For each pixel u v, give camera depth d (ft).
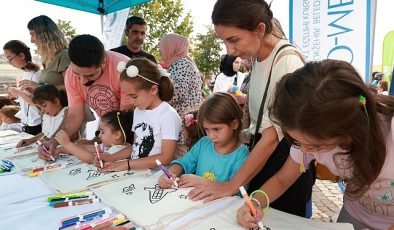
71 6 13.44
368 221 3.69
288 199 4.35
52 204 3.90
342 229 3.05
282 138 3.90
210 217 3.36
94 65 5.64
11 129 10.83
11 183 4.82
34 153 6.54
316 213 9.78
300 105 2.22
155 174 4.82
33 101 7.96
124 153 5.76
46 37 8.46
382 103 2.69
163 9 31.04
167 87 5.58
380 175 2.93
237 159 4.75
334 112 2.15
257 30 3.74
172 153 5.28
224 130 4.65
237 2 3.59
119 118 6.22
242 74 13.46
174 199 3.86
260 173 4.49
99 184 4.53
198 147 5.30
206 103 4.74
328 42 6.69
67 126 6.81
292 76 2.42
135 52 12.21
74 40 5.57
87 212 3.58
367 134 2.32
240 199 3.76
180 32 32.07
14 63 10.29
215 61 45.47
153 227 3.21
